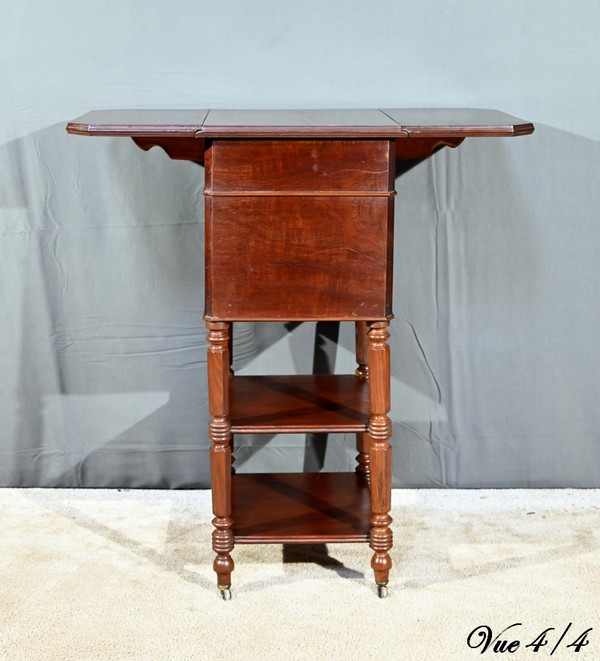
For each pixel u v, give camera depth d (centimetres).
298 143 195
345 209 198
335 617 207
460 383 266
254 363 267
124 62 248
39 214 256
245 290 202
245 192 197
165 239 258
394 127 193
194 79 249
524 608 210
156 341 265
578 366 265
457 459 271
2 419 268
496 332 263
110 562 230
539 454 270
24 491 270
